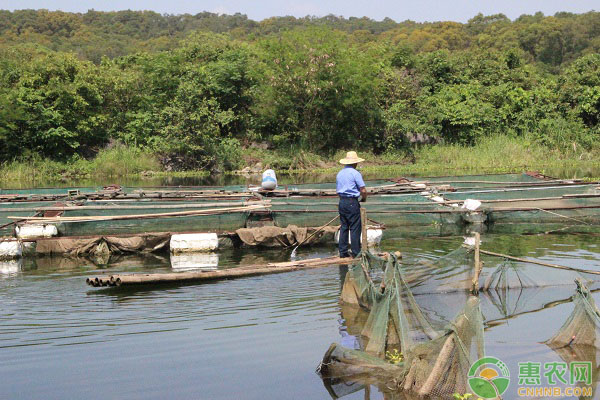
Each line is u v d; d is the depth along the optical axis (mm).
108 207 14078
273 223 13719
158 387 6031
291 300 8781
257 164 32688
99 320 8008
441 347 5883
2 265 11539
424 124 35125
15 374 6371
